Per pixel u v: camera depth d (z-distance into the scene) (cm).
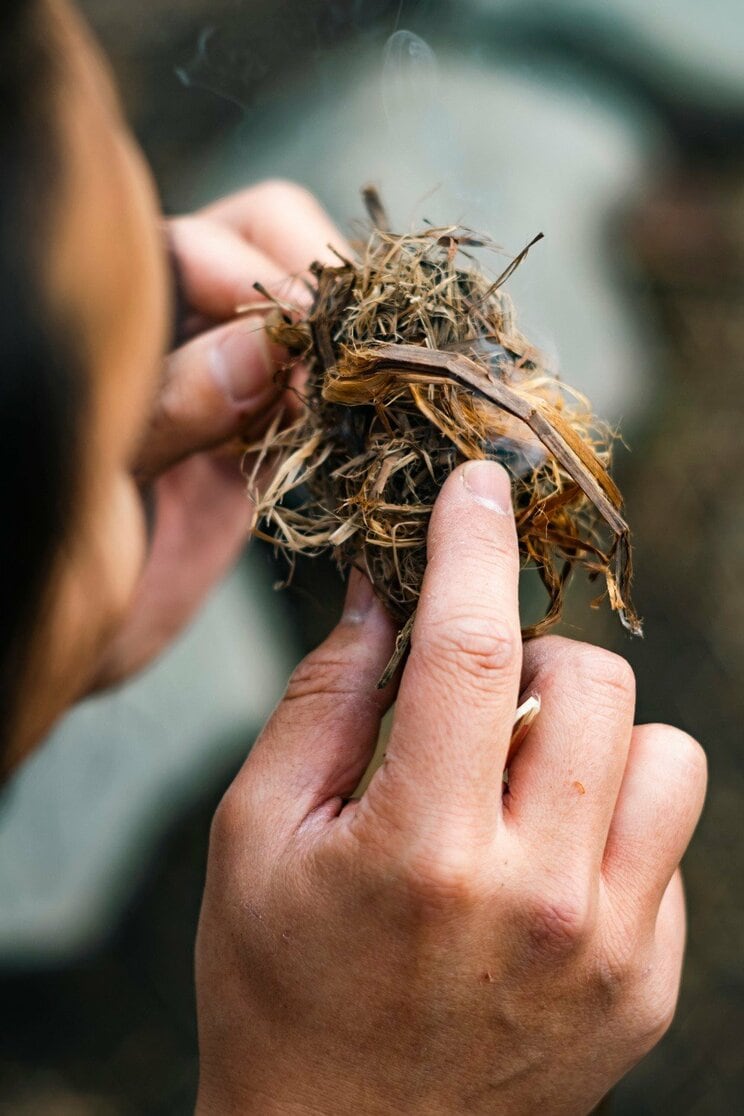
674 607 82
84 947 69
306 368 42
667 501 85
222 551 53
